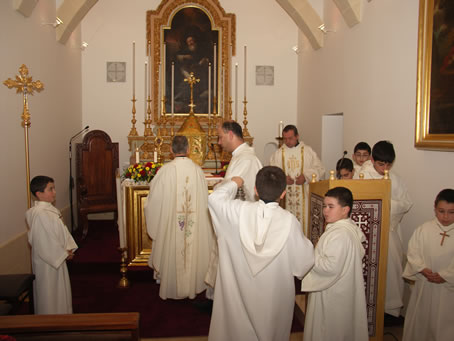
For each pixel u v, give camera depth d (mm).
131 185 4320
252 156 3123
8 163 4297
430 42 3307
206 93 7863
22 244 4570
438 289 2555
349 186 2594
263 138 8141
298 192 5020
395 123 4125
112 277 4629
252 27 8031
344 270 2312
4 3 4234
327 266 2258
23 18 4758
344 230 2311
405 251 3785
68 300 3260
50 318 2016
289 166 5047
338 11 5828
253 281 2084
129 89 7754
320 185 2754
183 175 3771
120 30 7711
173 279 3783
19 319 2004
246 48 8031
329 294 2338
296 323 3395
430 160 3461
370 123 4746
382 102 4430
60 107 6316
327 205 2371
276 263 2059
